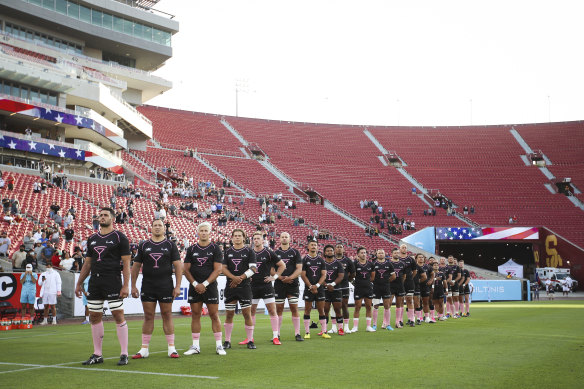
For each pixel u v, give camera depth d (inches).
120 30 2129.7
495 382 278.7
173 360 352.2
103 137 1867.6
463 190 2444.6
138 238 1244.5
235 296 419.8
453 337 511.8
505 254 2263.8
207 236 390.3
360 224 2132.1
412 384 272.4
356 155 2773.1
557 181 2423.7
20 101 1521.9
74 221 1220.5
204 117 2878.9
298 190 2336.4
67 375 294.4
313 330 592.7
